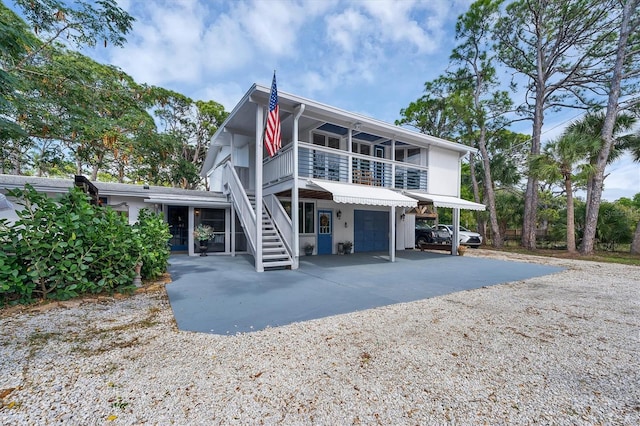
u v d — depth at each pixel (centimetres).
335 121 1270
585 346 423
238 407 273
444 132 2697
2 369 339
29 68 1298
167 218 1631
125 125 1555
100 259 669
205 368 347
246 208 1176
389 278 933
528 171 1838
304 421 255
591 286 854
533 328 496
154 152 1880
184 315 546
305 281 869
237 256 1469
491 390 307
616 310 607
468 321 530
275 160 1282
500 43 2186
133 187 1538
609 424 254
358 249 1741
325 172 1372
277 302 642
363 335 457
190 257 1420
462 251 1625
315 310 588
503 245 2267
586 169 1608
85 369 342
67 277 607
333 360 371
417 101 2766
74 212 646
